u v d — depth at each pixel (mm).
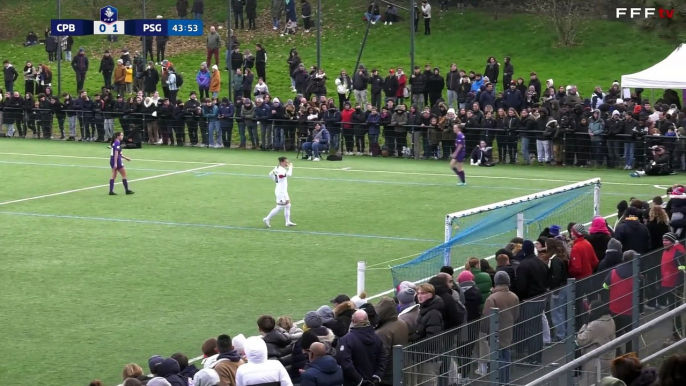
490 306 32812
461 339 28422
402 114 91688
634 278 33906
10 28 142250
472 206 69250
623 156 84250
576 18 122750
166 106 99438
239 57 111500
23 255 55812
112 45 135000
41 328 42531
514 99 92062
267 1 142250
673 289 35344
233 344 30109
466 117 89562
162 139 100250
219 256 55562
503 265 36844
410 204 70250
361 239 59750
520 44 124625
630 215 42688
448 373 27984
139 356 38969
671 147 81625
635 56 118500
